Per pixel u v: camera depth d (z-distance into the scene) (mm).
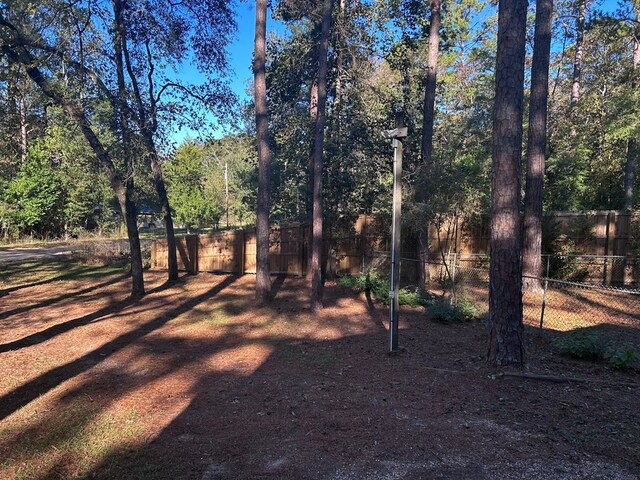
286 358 6449
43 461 3555
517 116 5336
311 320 8875
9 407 4715
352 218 14016
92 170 12398
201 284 14016
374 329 8070
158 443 3785
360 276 12727
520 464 3258
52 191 29859
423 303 10016
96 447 3754
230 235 16188
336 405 4516
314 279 9469
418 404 4469
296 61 13891
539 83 11180
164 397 4910
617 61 18500
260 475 3205
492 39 27547
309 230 14078
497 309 5574
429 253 13383
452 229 13477
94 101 10391
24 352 6859
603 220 12711
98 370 5965
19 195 28844
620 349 5652
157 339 7672
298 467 3297
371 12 13031
